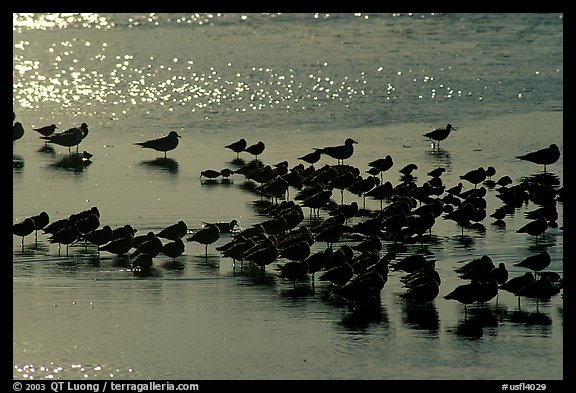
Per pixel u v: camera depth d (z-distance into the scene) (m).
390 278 29.48
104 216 35.94
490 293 26.52
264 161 45.06
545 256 29.02
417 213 35.66
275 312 26.53
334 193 40.41
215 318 26.06
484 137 48.78
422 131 50.50
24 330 25.31
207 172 42.03
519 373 22.92
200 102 57.88
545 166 42.94
